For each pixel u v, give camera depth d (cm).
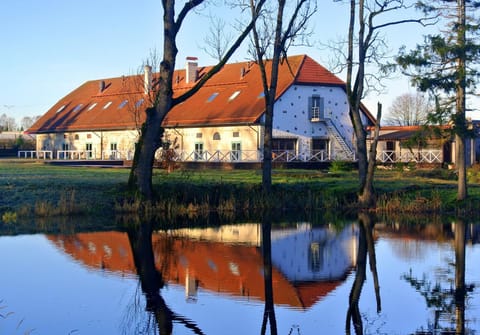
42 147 6344
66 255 1758
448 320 1226
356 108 2825
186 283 1487
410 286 1484
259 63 2773
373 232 2253
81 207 2497
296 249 1923
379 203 2830
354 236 2164
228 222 2445
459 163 2820
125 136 5391
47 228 2192
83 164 4841
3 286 1434
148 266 1648
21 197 2538
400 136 4725
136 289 1425
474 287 1474
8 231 2120
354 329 1174
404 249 1934
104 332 1142
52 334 1125
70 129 5875
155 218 2486
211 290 1431
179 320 1216
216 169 4131
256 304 1330
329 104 4831
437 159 4581
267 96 2809
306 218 2589
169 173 3100
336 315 1263
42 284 1451
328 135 4812
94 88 6612
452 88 2608
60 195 2584
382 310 1292
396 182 3319
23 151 6500
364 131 2880
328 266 1694
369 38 2728
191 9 2458
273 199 2797
